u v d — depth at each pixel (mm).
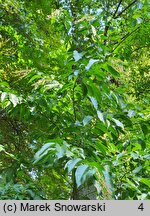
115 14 4910
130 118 2471
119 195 2293
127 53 3342
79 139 2305
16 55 4258
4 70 3867
